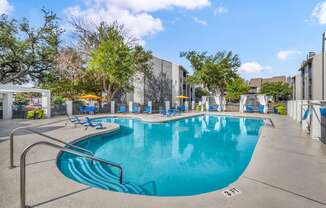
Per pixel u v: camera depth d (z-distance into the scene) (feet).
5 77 85.30
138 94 110.73
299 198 10.96
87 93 98.58
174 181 18.02
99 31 92.43
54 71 91.81
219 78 125.49
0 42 76.02
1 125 41.06
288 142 25.39
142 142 33.58
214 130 45.83
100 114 73.31
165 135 39.78
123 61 81.97
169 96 128.57
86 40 92.43
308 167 15.98
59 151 20.25
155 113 80.84
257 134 41.19
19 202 10.38
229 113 77.87
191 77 129.29
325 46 78.13
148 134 40.63
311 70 101.86
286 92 169.78
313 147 22.74
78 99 94.38
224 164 22.71
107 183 16.67
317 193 11.55
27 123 44.52
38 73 91.86
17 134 30.32
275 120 53.26
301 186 12.50
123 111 82.84
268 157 18.80
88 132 32.32
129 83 102.99
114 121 58.90
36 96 101.65
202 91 197.36
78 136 28.91
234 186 12.50
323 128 26.73
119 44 82.69
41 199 10.68
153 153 27.04
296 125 42.57
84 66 91.86
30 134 30.32
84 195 11.18
